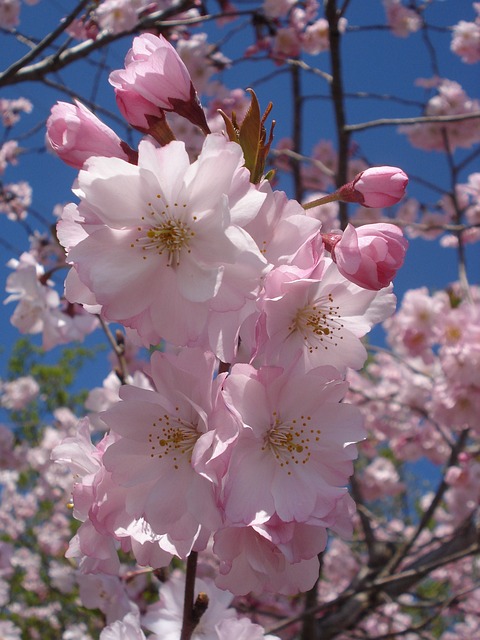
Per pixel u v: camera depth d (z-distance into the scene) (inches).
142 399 7.4
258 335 7.2
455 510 28.3
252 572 7.5
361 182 8.3
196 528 7.2
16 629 29.2
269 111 7.8
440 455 31.9
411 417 34.0
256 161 7.7
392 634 21.5
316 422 7.5
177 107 8.2
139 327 7.3
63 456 8.1
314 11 31.7
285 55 30.9
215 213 7.0
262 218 7.3
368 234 7.4
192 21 23.5
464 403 24.0
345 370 8.1
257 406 7.3
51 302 17.8
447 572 37.4
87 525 7.8
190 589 8.3
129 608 13.3
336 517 7.1
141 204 7.2
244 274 6.9
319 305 7.7
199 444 6.9
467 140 32.3
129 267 7.2
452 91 31.9
